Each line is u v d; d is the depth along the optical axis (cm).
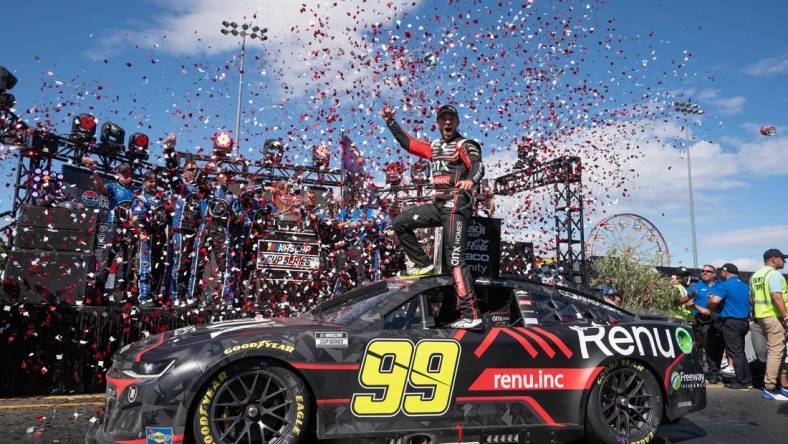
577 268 1296
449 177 404
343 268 845
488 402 345
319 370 317
